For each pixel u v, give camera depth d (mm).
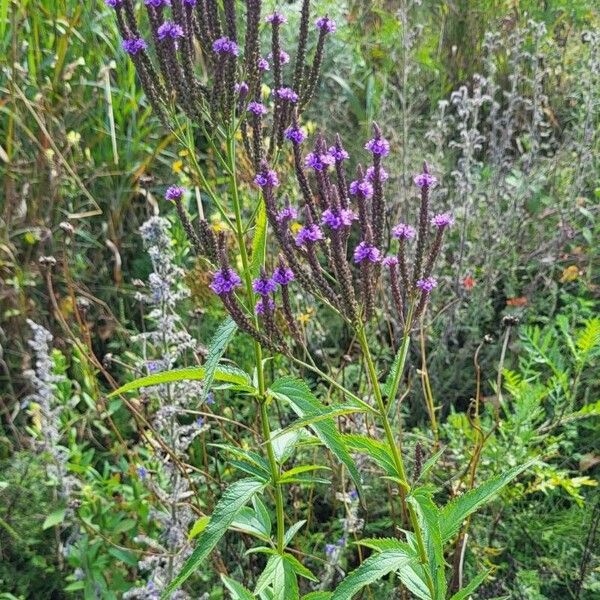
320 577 3580
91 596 3346
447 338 4637
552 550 3535
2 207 4992
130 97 5438
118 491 3748
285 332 4172
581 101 5684
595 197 5207
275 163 2547
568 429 3838
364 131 5875
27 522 3605
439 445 3746
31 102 5082
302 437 2615
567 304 4613
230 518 2346
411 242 4723
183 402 3637
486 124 6199
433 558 2215
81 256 5031
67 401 3811
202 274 4539
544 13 6562
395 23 6457
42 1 5488
